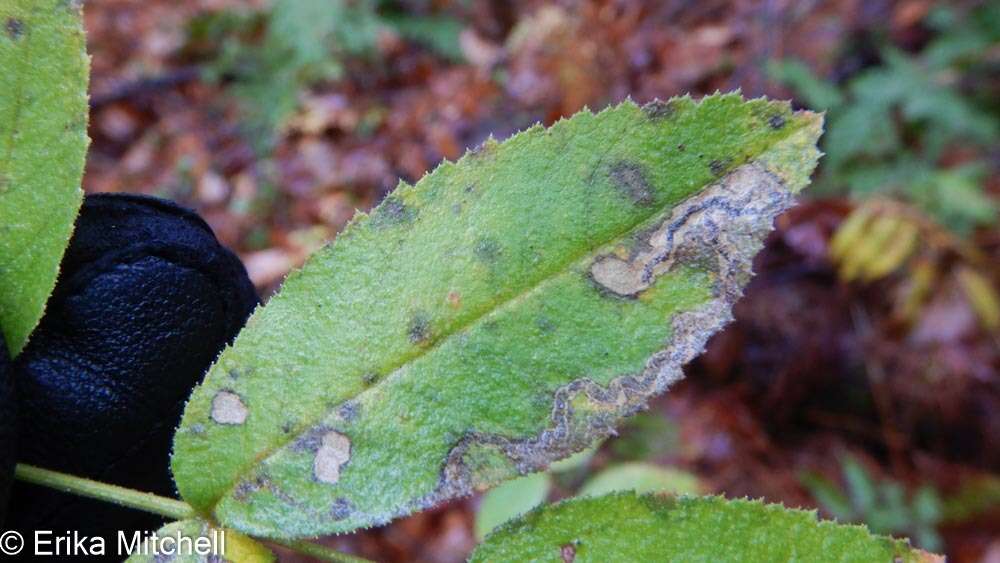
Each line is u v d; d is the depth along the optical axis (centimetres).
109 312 10
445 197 9
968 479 35
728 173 8
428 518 35
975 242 37
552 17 51
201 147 53
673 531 8
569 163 9
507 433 9
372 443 9
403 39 59
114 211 11
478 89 51
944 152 41
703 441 34
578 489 29
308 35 55
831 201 40
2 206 9
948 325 37
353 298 9
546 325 9
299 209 49
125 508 11
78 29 9
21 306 9
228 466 9
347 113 53
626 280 9
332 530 9
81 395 10
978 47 43
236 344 9
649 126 9
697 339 8
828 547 8
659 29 50
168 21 60
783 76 45
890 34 46
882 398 37
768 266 40
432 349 9
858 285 38
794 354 38
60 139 9
